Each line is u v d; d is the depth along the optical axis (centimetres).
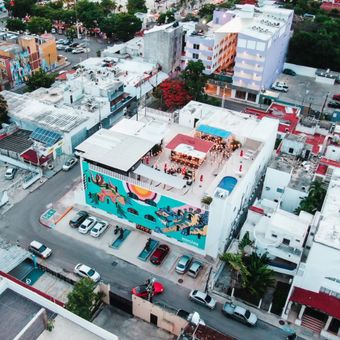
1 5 18800
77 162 9875
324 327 6281
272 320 6512
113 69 12644
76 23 17488
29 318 4538
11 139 9906
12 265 6981
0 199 8425
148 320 6412
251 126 9162
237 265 6469
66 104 10956
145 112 9856
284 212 7269
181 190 7462
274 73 14250
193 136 8894
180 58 14638
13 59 12900
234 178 7556
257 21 13612
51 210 8325
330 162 8625
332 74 14600
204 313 6588
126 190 7656
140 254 7531
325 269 6119
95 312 6506
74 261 7362
